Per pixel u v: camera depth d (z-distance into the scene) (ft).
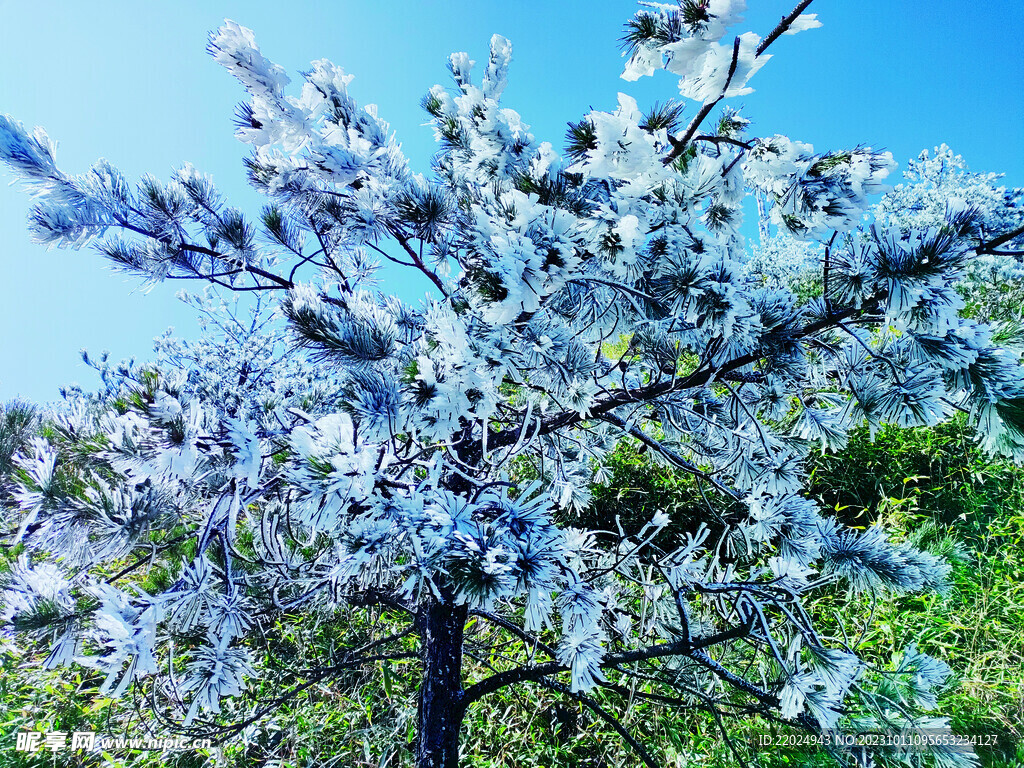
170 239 6.31
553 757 9.64
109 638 3.45
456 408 3.89
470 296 4.40
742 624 5.80
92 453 4.81
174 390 5.06
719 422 7.72
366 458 3.55
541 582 3.36
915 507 13.57
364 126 6.17
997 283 18.97
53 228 5.15
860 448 14.97
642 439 7.42
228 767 8.52
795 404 7.60
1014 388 3.55
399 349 4.28
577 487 9.50
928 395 4.04
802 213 4.58
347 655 9.53
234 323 18.07
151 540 5.10
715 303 4.29
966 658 10.17
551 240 4.06
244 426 3.88
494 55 7.75
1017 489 13.23
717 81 4.43
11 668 10.04
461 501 3.62
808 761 7.97
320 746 9.67
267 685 9.96
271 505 6.07
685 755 9.16
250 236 7.03
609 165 4.34
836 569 6.12
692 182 4.90
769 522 6.61
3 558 4.92
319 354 4.19
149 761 8.73
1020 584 11.19
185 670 4.06
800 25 4.01
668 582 6.46
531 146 6.95
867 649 10.16
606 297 4.98
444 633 7.06
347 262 8.50
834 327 4.76
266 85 4.95
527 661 7.56
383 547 3.49
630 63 4.76
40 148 5.01
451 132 7.61
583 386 5.66
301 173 6.32
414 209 6.18
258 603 6.08
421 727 6.79
